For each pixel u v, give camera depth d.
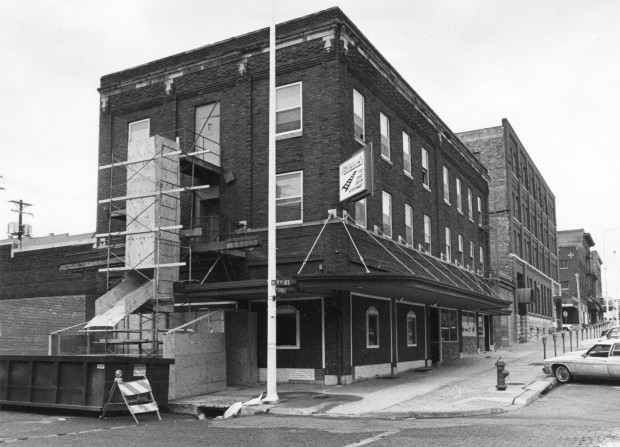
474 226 37.59
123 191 24.80
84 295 25.95
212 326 20.61
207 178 22.94
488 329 38.22
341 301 20.17
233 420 14.03
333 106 20.89
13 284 28.09
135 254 20.20
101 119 25.91
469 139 51.75
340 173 20.23
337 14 21.16
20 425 13.39
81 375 14.98
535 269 58.16
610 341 20.03
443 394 17.14
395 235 25.22
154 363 15.60
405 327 25.59
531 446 9.67
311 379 20.25
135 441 10.91
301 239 20.77
